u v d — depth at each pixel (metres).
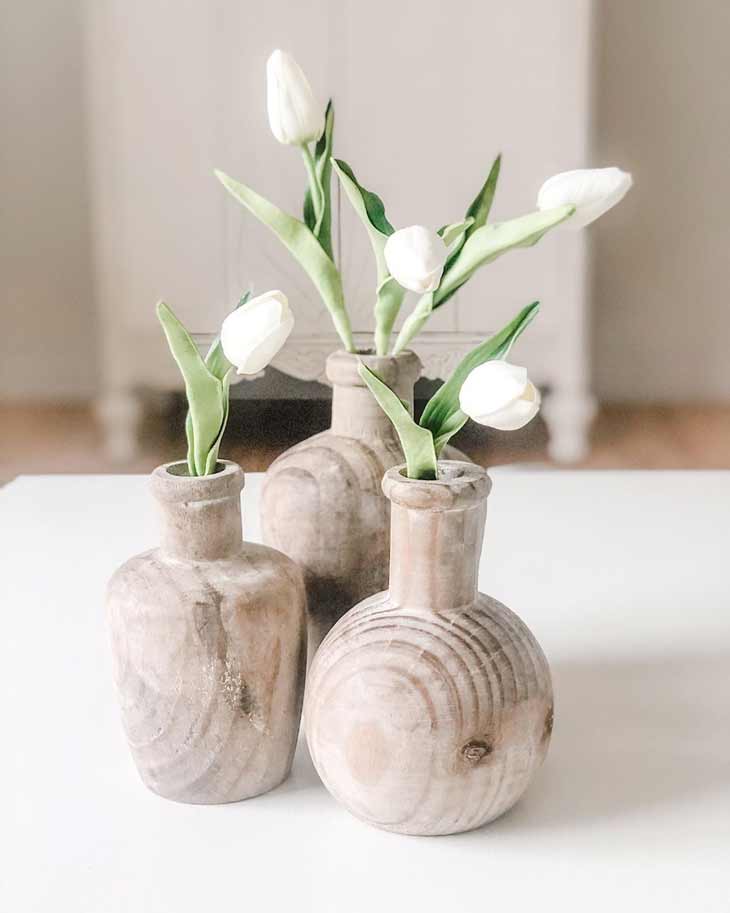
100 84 3.59
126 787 0.80
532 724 0.72
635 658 0.97
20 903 0.70
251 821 0.77
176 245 3.71
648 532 1.26
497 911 0.69
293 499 0.83
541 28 3.42
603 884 0.71
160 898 0.71
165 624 0.74
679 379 4.27
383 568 0.84
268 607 0.75
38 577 1.14
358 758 0.71
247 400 3.92
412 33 3.44
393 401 0.70
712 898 0.70
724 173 4.07
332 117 0.84
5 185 4.10
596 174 0.72
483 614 0.73
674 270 4.17
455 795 0.71
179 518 0.74
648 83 4.00
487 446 3.56
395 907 0.70
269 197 3.64
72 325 4.23
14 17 3.95
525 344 3.62
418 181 3.54
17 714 0.89
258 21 3.49
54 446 3.61
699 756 0.83
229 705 0.75
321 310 3.60
